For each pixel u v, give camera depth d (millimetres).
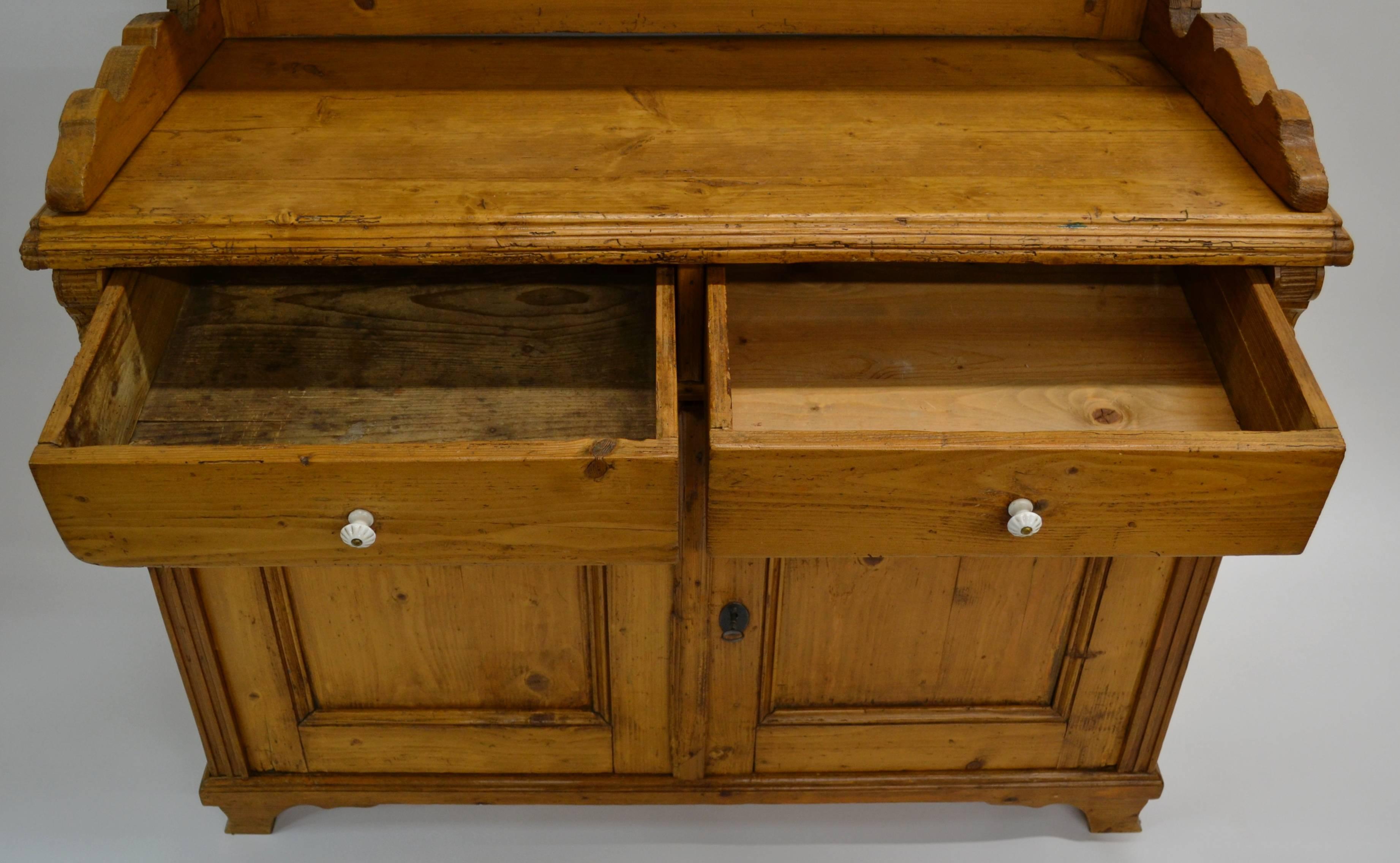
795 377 1533
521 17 1835
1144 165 1562
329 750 1884
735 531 1387
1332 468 1316
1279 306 1492
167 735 2145
